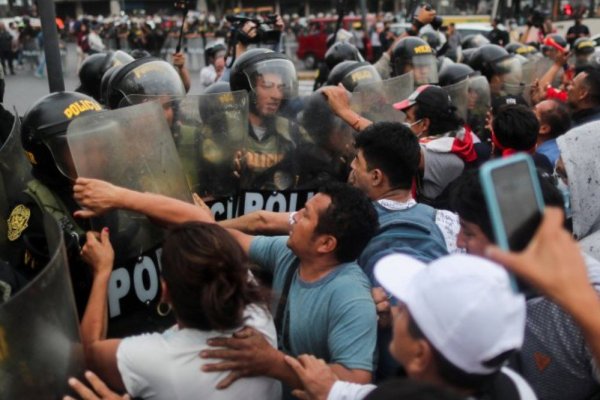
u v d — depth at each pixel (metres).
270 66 3.19
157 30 18.95
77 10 37.75
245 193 3.07
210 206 2.81
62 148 2.13
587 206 2.55
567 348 1.83
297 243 2.04
